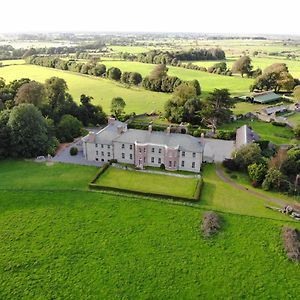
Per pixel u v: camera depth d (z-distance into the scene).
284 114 180.62
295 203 88.81
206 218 80.44
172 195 87.75
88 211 83.19
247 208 85.50
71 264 69.06
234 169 106.50
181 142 105.81
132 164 110.31
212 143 125.62
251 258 71.62
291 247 73.12
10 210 82.44
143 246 73.94
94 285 64.88
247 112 180.00
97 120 157.12
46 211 82.56
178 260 70.81
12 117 110.94
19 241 74.00
